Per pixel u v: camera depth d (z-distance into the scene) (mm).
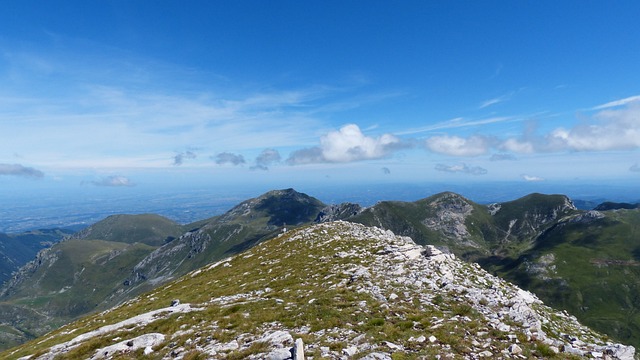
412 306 22766
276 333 18625
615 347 17297
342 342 16953
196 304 30453
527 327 19062
